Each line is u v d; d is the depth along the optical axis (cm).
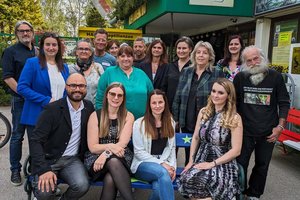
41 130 328
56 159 336
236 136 332
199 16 941
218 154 337
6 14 1983
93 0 1305
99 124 348
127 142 346
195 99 394
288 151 593
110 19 1630
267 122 367
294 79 608
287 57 754
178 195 404
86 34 1082
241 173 340
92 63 462
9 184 425
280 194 423
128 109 404
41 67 371
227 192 319
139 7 1167
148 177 331
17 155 420
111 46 610
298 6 650
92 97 450
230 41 444
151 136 351
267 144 373
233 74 438
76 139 345
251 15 834
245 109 374
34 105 376
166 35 1520
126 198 316
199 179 322
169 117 358
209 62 396
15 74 406
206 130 343
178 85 412
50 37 368
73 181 314
